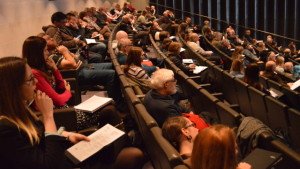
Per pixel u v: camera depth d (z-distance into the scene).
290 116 3.74
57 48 4.76
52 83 3.45
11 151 1.72
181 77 4.73
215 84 5.68
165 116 3.28
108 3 15.90
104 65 5.41
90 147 2.36
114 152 2.75
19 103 1.80
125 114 3.89
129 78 4.42
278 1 17.59
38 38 3.18
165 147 2.14
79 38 7.25
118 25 10.10
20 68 1.81
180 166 1.86
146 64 5.84
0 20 6.42
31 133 1.82
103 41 7.68
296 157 2.25
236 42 13.91
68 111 2.98
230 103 5.29
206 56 8.69
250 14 18.27
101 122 3.29
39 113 2.44
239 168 1.97
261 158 2.27
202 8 19.00
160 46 8.01
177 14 19.14
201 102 3.99
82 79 4.85
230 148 1.59
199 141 1.63
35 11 8.19
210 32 12.05
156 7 19.27
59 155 1.88
